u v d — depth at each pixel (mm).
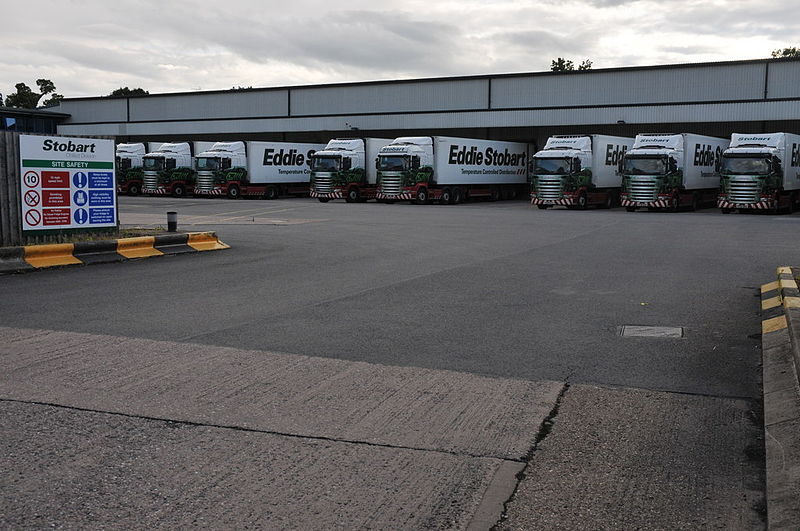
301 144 46406
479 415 5152
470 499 3898
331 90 51312
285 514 3715
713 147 36406
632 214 31297
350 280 11195
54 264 12156
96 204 14375
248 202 39844
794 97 38469
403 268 12594
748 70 40344
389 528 3592
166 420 4988
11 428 4809
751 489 4020
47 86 89875
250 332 7574
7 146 12805
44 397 5426
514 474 4203
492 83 46688
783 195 32438
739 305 9203
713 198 37000
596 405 5371
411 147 37812
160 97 57156
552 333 7648
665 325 8047
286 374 6078
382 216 28078
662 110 40344
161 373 6059
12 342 7055
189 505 3795
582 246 16609
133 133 56281
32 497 3863
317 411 5199
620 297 9781
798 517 3570
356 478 4133
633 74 43000
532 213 30969
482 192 41625
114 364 6305
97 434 4727
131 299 9430
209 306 8984
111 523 3598
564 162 34938
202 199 43312
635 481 4121
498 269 12523
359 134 51750
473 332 7668
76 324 7887
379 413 5176
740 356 6715
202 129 53781
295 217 27406
